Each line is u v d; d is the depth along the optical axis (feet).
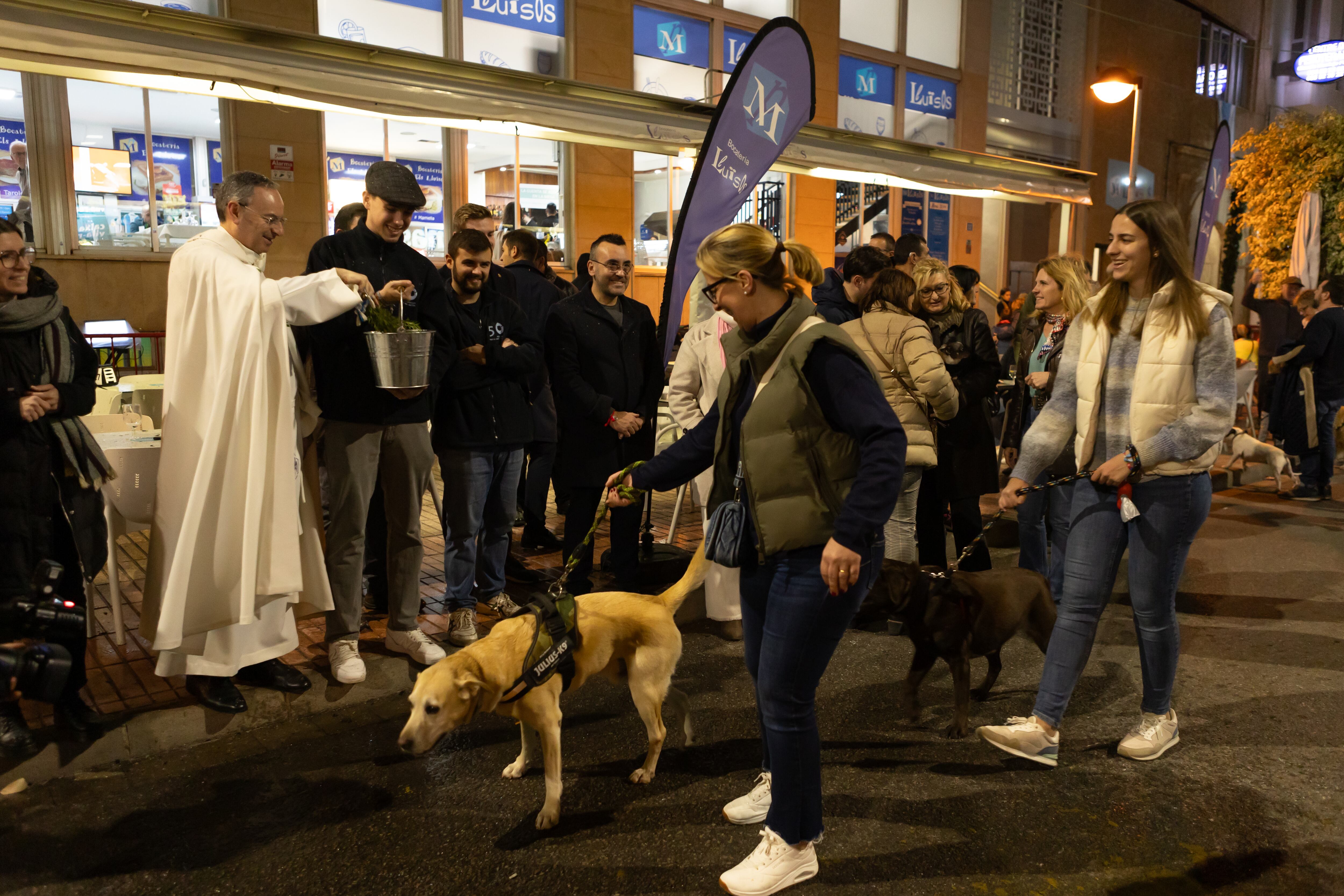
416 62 24.30
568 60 40.55
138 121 29.63
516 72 26.66
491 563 14.64
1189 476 10.30
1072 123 68.69
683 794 10.18
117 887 8.39
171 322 10.78
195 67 19.90
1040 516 16.34
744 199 15.90
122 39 18.85
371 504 14.83
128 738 10.72
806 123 15.67
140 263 30.07
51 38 17.95
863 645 15.31
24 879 8.49
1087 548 10.65
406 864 8.80
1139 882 8.59
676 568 17.01
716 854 9.00
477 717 12.26
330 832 9.35
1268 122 89.45
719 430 8.43
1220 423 9.91
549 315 15.14
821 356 7.62
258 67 20.77
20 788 10.02
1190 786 10.46
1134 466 10.13
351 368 11.80
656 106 30.12
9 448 9.84
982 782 10.53
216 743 11.28
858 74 53.98
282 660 12.98
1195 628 16.30
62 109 28.25
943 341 16.20
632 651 10.20
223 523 10.64
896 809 9.89
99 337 25.66
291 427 10.97
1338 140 56.70
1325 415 27.37
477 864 8.81
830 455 7.73
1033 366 17.19
